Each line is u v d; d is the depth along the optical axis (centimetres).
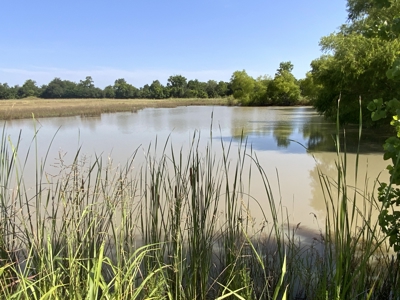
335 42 1009
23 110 2044
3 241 176
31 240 169
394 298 169
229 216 193
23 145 883
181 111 2573
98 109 2328
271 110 2558
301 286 206
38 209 190
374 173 557
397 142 165
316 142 909
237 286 176
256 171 572
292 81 3259
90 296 132
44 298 126
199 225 202
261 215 368
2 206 182
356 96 931
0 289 158
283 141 930
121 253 180
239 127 1323
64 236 181
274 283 196
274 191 462
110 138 1024
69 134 1145
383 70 827
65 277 170
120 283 144
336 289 141
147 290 172
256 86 3494
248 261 204
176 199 192
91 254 182
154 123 1533
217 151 758
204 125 1416
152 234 198
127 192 218
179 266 177
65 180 203
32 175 520
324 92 1073
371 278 182
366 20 986
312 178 533
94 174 438
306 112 2241
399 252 176
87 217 198
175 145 859
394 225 172
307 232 315
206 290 191
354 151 768
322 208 392
